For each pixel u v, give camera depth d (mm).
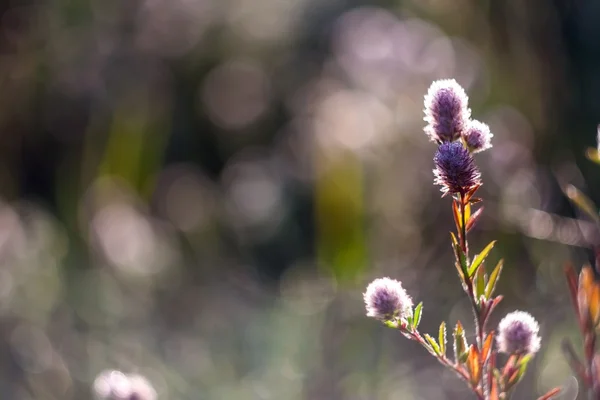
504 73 6488
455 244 1990
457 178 1913
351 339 5613
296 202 7930
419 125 6590
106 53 8125
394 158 6523
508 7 6566
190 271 7293
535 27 6430
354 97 6723
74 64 8031
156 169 7852
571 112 6195
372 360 5469
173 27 8523
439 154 1934
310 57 8680
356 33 7297
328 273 6363
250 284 7121
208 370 5785
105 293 6480
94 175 7547
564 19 6309
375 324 5672
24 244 6785
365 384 5328
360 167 6406
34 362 5723
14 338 5883
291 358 5730
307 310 6172
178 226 7805
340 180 6387
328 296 6164
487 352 2041
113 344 5934
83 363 5723
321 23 8672
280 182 8008
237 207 7926
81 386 5555
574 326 4836
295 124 8000
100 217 7230
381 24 7242
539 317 5035
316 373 5477
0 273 6406
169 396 5430
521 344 2094
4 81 7973
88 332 6090
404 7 7531
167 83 8453
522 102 6289
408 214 6324
